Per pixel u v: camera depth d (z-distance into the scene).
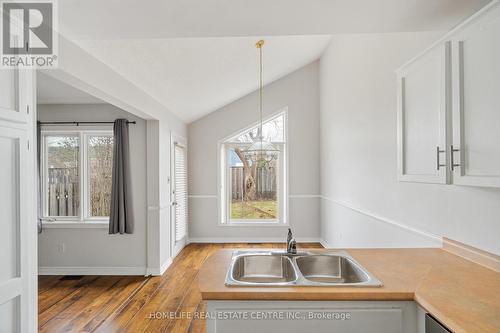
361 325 1.47
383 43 3.11
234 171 6.38
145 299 3.56
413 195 2.58
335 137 5.02
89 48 2.47
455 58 1.47
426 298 1.36
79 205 4.56
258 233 6.27
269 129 6.30
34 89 1.83
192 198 6.27
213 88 4.81
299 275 1.70
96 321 3.04
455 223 2.07
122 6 1.74
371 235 3.47
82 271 4.44
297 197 6.26
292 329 1.47
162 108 4.59
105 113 4.49
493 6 1.24
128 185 4.33
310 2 1.71
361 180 3.80
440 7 1.77
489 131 1.29
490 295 1.39
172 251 5.04
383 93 3.12
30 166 1.75
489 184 1.27
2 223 1.55
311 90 6.25
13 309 1.62
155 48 2.92
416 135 1.85
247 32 2.12
